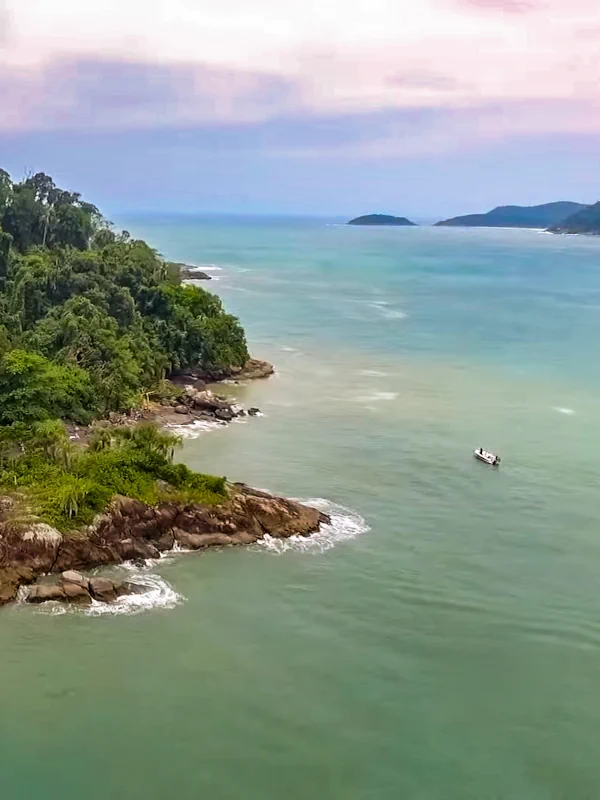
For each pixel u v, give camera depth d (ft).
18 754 135.13
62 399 273.54
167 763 134.92
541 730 147.54
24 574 179.42
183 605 177.27
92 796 128.16
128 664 157.28
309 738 142.00
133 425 289.94
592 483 257.96
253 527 209.05
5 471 208.95
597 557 209.97
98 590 176.96
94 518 193.16
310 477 253.03
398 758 139.13
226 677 155.43
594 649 171.42
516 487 252.62
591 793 134.41
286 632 170.40
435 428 309.83
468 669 162.71
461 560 204.74
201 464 257.75
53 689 149.48
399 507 233.96
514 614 182.50
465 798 131.85
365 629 173.47
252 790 130.93
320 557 201.57
